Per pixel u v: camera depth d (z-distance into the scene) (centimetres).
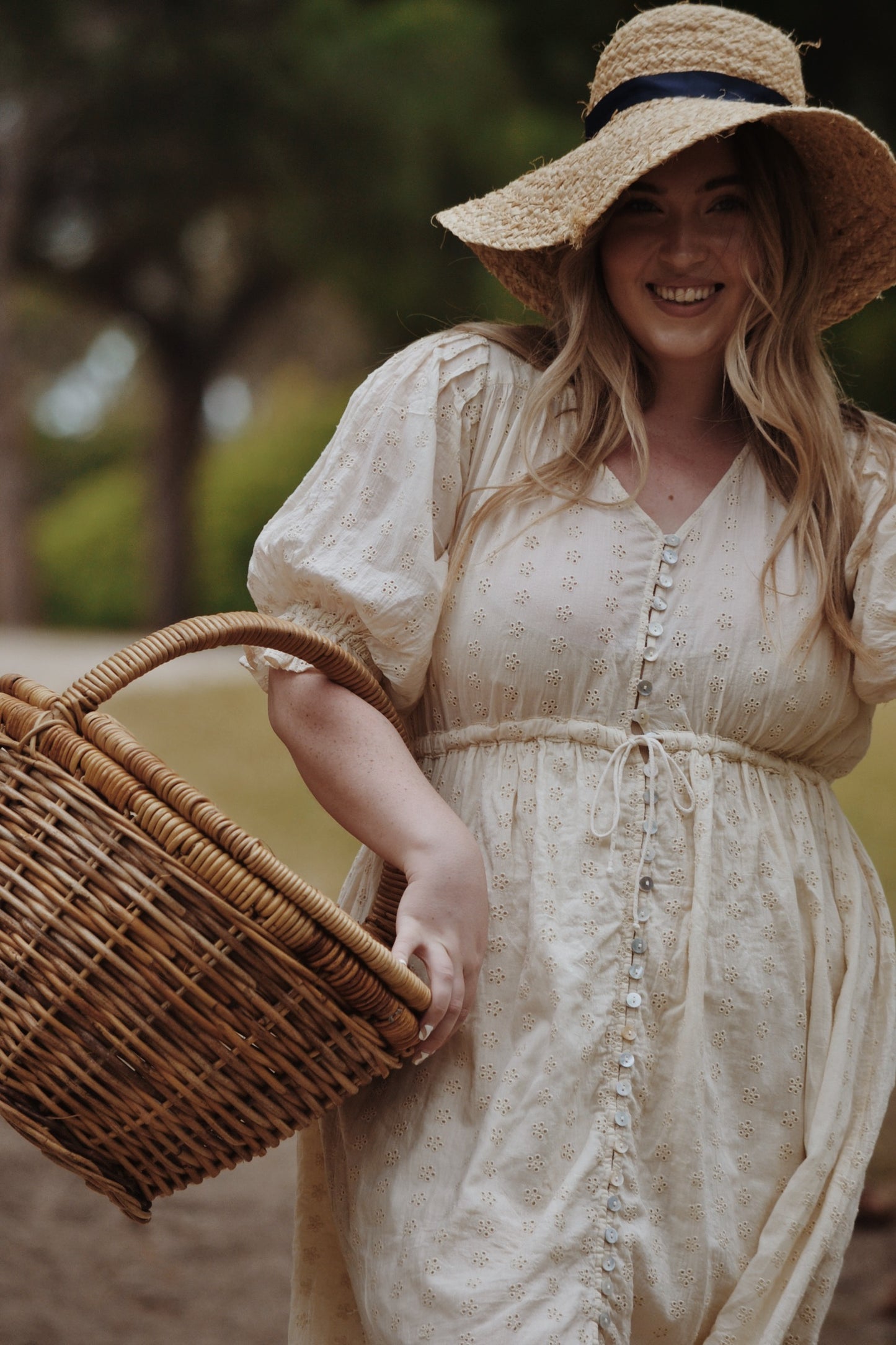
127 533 3322
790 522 253
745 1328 238
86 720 222
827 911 252
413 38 2025
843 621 253
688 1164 235
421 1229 232
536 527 249
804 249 263
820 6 1446
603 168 249
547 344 267
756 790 250
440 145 2036
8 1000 220
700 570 250
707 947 240
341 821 243
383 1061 222
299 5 2111
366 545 247
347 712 243
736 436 263
